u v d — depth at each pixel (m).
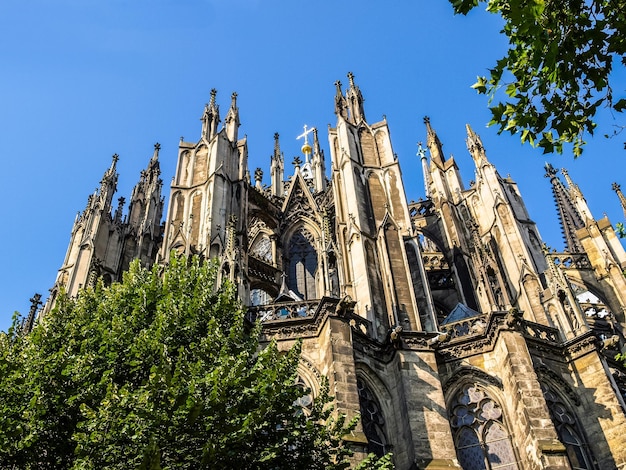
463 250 51.75
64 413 22.28
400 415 33.28
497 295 42.03
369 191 45.91
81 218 52.97
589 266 56.75
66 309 28.02
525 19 17.00
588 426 34.66
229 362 22.17
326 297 34.25
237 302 27.88
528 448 31.06
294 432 22.03
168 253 41.25
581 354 36.69
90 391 22.48
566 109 19.78
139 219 57.88
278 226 54.47
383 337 37.34
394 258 41.03
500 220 51.41
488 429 33.62
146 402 19.98
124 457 19.45
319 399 23.75
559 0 18.53
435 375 34.25
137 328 25.41
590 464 33.53
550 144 20.06
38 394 21.89
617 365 41.12
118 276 51.31
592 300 60.72
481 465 32.62
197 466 19.47
